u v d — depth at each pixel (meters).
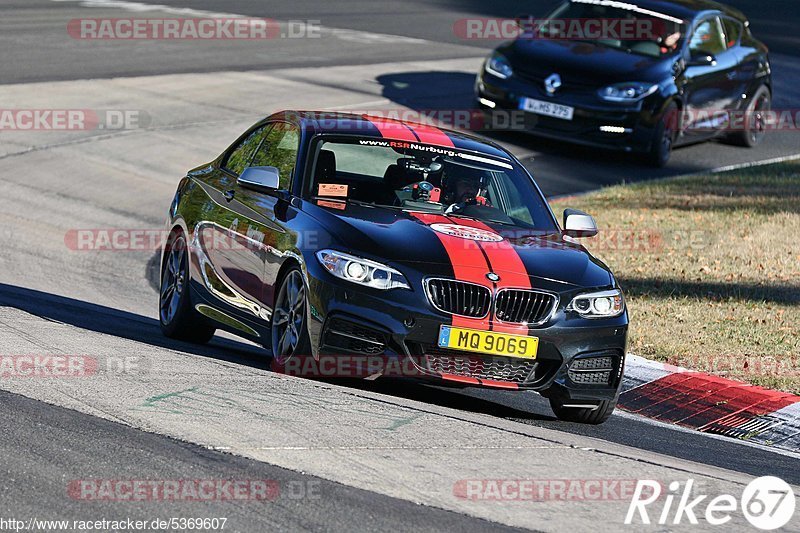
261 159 29.89
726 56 68.50
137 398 21.84
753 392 29.95
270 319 26.39
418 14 109.19
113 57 76.38
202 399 22.09
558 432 24.12
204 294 29.78
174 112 64.38
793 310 38.09
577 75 62.88
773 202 54.84
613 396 25.84
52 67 71.50
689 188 57.72
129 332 31.02
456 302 24.27
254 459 19.09
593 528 17.59
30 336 26.34
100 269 41.53
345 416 21.94
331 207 26.58
